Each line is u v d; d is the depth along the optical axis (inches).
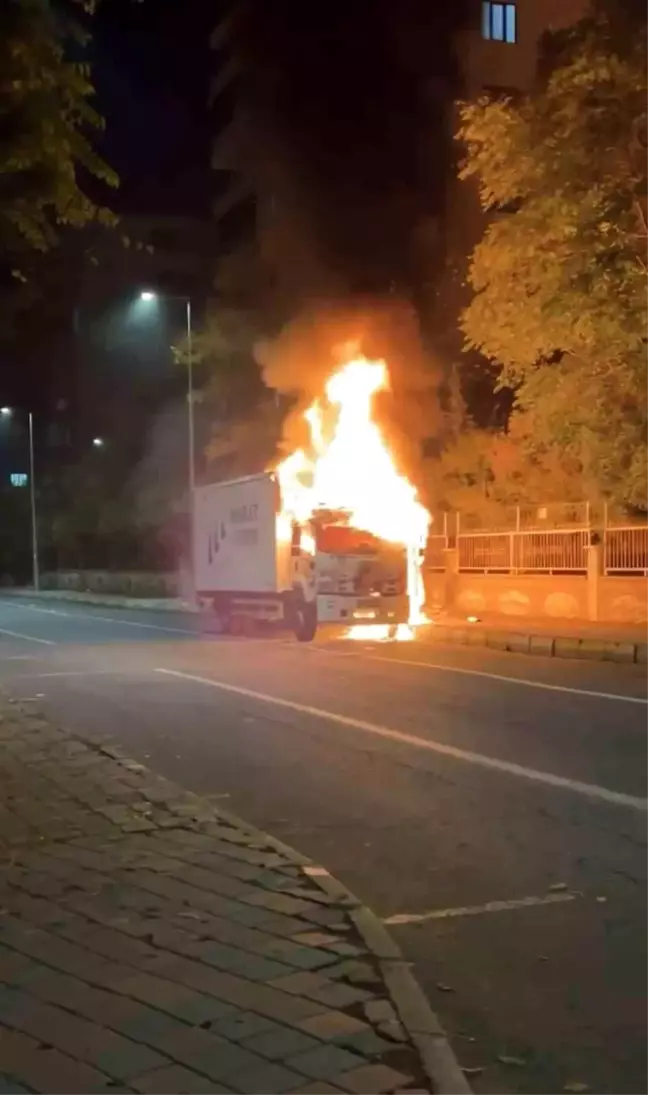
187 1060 161.0
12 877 254.2
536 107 733.9
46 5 293.6
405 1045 165.5
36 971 196.2
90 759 391.9
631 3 694.5
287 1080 154.6
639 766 382.9
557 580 987.9
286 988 185.9
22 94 293.7
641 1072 165.3
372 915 224.2
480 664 709.9
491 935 224.4
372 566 885.8
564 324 749.3
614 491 853.2
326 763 399.5
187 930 215.8
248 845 279.3
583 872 266.4
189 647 887.7
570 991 195.6
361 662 733.3
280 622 979.9
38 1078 156.3
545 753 408.5
